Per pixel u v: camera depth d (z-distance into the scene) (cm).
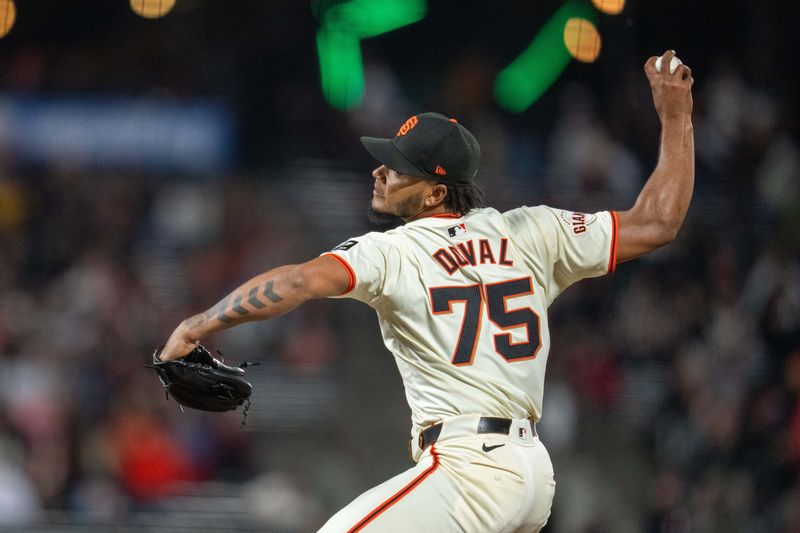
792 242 5388
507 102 5794
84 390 4578
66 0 5806
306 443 4878
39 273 5094
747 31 5997
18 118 5556
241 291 1427
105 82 5694
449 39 5953
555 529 4609
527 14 5972
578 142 5631
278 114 5756
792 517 4394
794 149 5828
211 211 5444
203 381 1473
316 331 5159
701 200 5591
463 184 1588
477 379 1487
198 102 5725
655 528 4581
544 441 4778
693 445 4684
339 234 5506
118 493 4309
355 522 1434
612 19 5834
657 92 1653
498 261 1539
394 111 5844
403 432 5009
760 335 5116
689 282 5319
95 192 5431
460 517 1452
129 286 5072
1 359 4597
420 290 1498
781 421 4691
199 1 5900
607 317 5212
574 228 1580
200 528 4325
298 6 5900
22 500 4191
